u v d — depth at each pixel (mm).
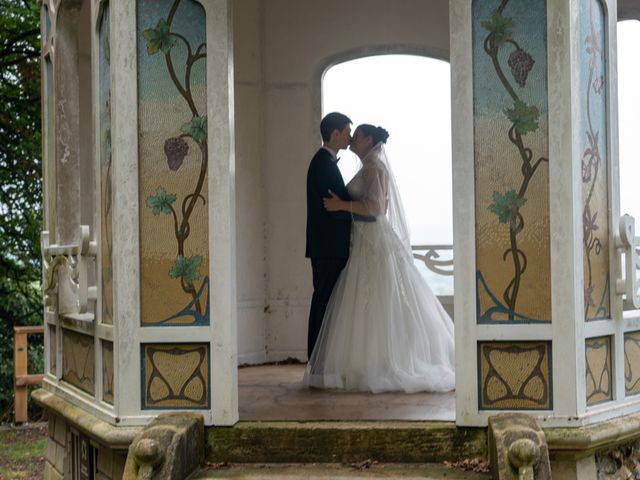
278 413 4922
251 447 4535
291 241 7559
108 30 4828
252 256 7477
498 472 3914
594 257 4602
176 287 4605
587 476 4406
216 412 4551
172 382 4598
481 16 4465
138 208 4625
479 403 4418
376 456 4484
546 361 4383
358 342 5797
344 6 7566
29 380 10875
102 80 4945
